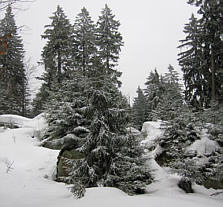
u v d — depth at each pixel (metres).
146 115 29.83
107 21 22.14
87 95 8.25
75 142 10.93
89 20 23.81
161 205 4.70
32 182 8.34
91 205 4.64
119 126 8.04
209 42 15.23
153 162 9.77
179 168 8.40
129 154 7.96
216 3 14.77
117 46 21.36
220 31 14.58
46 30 20.98
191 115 11.41
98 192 5.80
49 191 7.26
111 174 7.31
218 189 8.91
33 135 14.83
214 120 11.88
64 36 21.14
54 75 19.77
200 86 17.03
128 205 4.57
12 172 9.08
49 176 9.59
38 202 5.75
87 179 7.06
